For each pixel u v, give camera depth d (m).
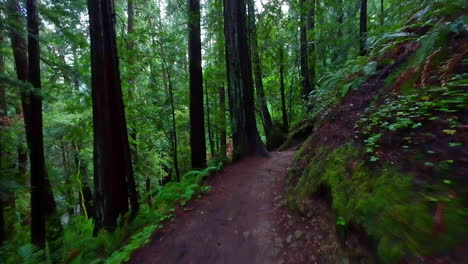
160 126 9.57
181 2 7.30
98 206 4.88
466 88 2.25
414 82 2.95
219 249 2.81
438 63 2.69
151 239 3.26
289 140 8.76
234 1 5.95
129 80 8.83
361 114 3.52
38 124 5.57
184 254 2.84
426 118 2.36
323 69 10.87
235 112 6.20
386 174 2.10
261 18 9.80
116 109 4.75
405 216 1.62
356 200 2.15
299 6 9.67
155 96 8.70
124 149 5.09
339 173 2.67
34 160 5.54
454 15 2.92
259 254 2.58
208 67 9.58
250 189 4.26
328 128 4.22
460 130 1.96
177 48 8.05
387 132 2.61
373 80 4.33
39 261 3.90
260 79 10.62
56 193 10.67
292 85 13.06
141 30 7.06
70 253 3.95
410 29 4.02
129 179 5.21
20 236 6.87
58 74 6.88
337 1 9.70
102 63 4.52
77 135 8.30
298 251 2.41
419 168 1.91
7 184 4.89
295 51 11.74
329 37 10.32
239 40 6.01
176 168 8.69
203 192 4.49
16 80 4.66
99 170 4.70
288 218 3.01
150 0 9.69
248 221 3.23
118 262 2.85
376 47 5.09
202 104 6.87
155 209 4.63
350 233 2.03
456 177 1.64
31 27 5.33
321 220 2.56
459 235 1.32
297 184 3.52
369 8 12.36
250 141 6.12
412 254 1.42
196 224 3.41
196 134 6.79
